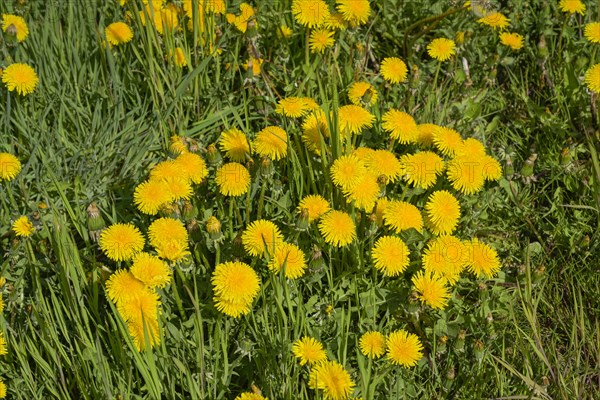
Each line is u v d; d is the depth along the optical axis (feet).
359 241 5.40
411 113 5.98
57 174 5.60
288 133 5.64
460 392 5.20
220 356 5.17
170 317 5.19
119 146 5.72
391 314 5.32
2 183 5.57
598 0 6.22
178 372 5.07
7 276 5.26
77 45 6.03
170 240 5.08
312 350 4.97
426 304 5.23
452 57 6.05
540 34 6.29
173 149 5.44
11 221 5.43
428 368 5.26
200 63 5.84
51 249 5.37
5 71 5.60
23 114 5.78
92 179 5.62
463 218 5.65
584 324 5.41
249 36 5.77
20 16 6.04
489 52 6.30
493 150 6.00
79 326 4.99
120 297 4.96
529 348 5.32
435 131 5.51
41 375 5.07
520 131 6.13
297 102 5.56
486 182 5.80
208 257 5.38
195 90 5.88
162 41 5.96
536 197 5.83
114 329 4.93
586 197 5.78
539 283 5.50
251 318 5.17
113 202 5.47
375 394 5.14
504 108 6.17
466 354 5.28
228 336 5.19
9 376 5.10
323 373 4.89
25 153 5.67
